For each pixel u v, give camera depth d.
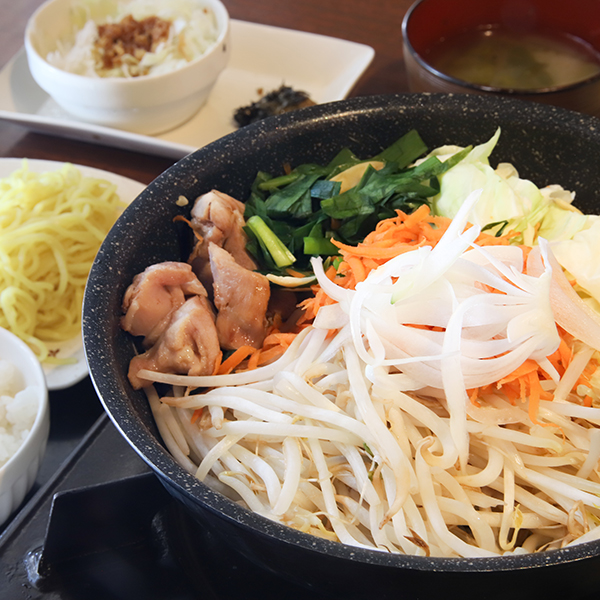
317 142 0.43
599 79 0.44
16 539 0.37
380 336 0.35
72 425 0.44
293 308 0.41
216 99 0.58
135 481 0.36
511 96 0.44
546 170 0.44
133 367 0.38
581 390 0.36
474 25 0.51
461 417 0.34
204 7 0.58
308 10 0.62
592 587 0.32
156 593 0.36
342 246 0.38
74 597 0.36
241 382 0.38
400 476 0.34
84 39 0.56
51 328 0.48
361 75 0.57
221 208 0.40
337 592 0.33
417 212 0.40
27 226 0.47
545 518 0.36
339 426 0.36
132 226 0.39
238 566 0.37
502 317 0.35
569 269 0.40
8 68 0.58
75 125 0.52
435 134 0.44
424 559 0.28
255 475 0.37
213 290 0.41
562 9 0.50
